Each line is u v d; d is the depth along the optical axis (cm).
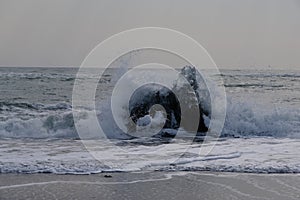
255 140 1927
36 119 2042
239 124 2156
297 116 2200
